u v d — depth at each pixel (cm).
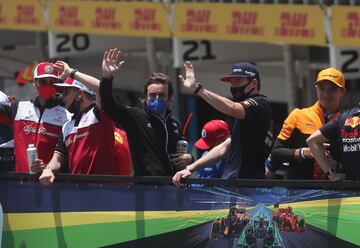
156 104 1750
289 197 1636
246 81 1733
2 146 2027
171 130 1792
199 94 1644
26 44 4428
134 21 3084
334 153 1689
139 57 4153
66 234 1800
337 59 2664
